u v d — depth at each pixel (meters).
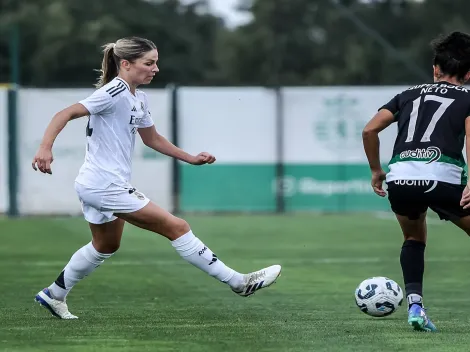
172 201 66.06
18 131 65.12
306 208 66.75
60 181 65.19
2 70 134.25
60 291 21.42
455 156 18.81
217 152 66.25
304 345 17.78
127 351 17.14
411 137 19.08
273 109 66.38
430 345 17.72
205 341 18.27
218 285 29.11
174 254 40.12
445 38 19.72
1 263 36.75
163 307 23.98
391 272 33.09
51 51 132.25
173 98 65.88
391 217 62.66
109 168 20.12
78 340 18.41
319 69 143.62
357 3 143.62
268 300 25.53
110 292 27.34
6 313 22.61
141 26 145.62
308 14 149.00
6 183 65.00
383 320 21.42
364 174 66.56
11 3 137.12
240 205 66.44
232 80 149.75
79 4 140.88
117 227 20.94
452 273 32.81
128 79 20.47
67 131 65.06
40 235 50.47
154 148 21.77
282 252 40.94
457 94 19.05
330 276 31.83
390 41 139.88
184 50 149.62
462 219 18.89
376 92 66.25
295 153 66.56
